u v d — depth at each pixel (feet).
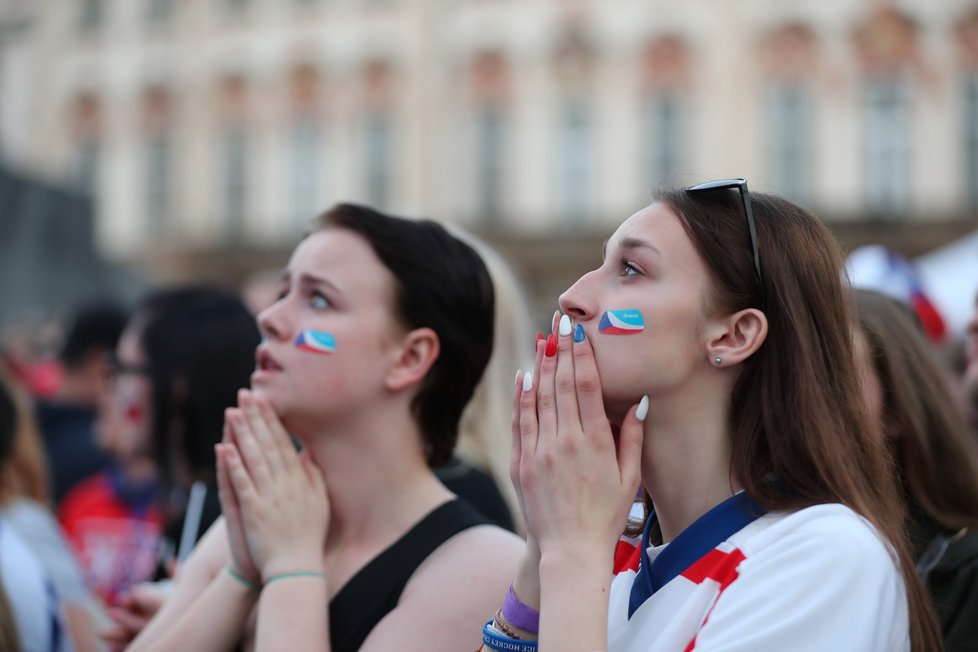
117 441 11.00
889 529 4.56
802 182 55.88
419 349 6.08
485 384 8.78
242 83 66.49
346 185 63.72
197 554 6.69
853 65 55.57
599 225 58.54
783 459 4.54
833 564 4.18
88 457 13.51
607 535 4.56
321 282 5.99
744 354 4.58
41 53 69.82
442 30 62.49
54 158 69.31
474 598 5.58
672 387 4.61
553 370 4.74
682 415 4.66
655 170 58.13
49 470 13.47
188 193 66.74
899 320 7.45
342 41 64.44
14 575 7.84
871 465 4.67
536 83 60.64
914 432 7.14
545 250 59.11
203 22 67.51
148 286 36.09
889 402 7.17
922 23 54.70
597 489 4.58
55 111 69.51
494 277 9.14
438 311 6.14
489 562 5.73
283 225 64.90
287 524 5.82
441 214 61.36
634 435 4.65
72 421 13.99
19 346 18.85
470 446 8.59
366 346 5.96
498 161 61.11
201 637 5.89
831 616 4.11
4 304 28.73
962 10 54.13
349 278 5.99
